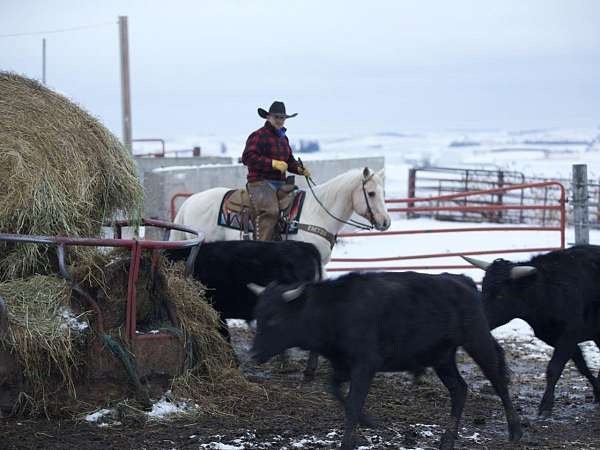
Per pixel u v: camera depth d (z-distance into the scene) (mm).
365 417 9625
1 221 10391
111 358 10148
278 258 12562
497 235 31859
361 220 30391
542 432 10250
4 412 9773
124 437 9383
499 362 9844
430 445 9570
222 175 28531
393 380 12703
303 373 13148
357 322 8953
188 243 10609
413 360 9445
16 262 10539
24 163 10531
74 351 10016
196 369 11023
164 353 10484
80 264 10625
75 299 10289
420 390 12039
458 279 9828
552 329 11336
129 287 10227
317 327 9062
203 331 11289
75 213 10750
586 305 11203
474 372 13547
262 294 9328
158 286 10859
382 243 29469
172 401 10391
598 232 33094
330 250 16500
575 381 13016
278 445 9305
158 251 10898
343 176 16375
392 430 10094
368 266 24000
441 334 9406
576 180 18969
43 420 9781
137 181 12008
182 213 17359
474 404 11531
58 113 11312
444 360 9672
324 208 16312
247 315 12766
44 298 10141
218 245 12617
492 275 11180
